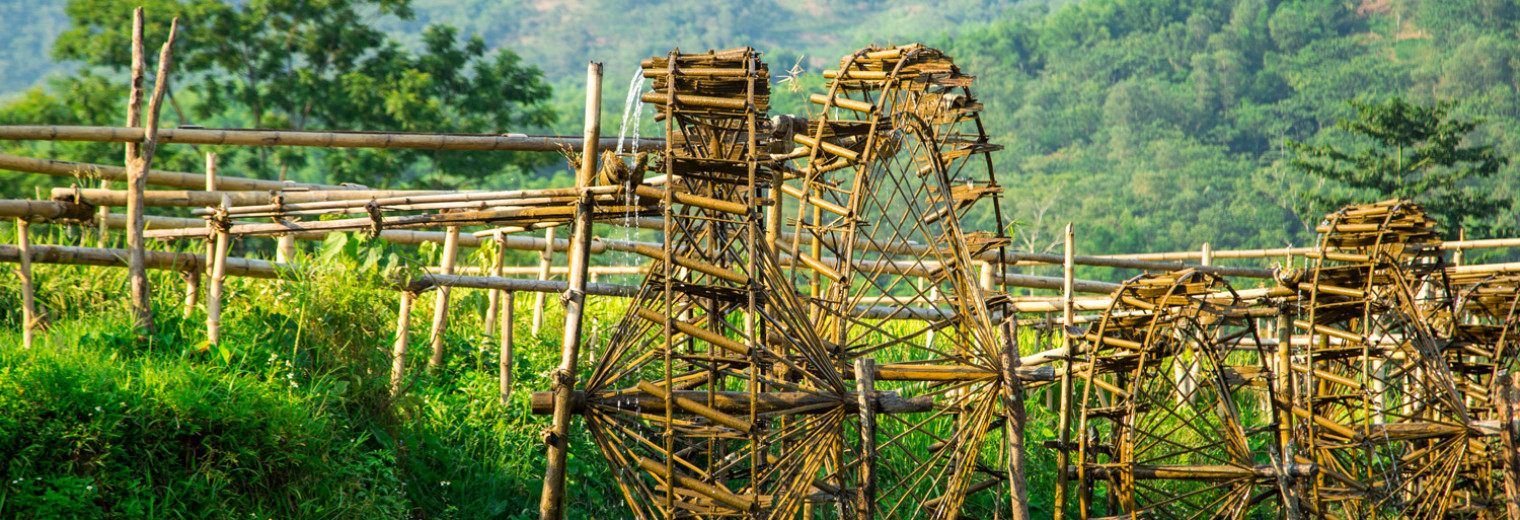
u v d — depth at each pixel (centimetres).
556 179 4028
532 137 909
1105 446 1116
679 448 977
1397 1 10375
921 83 934
